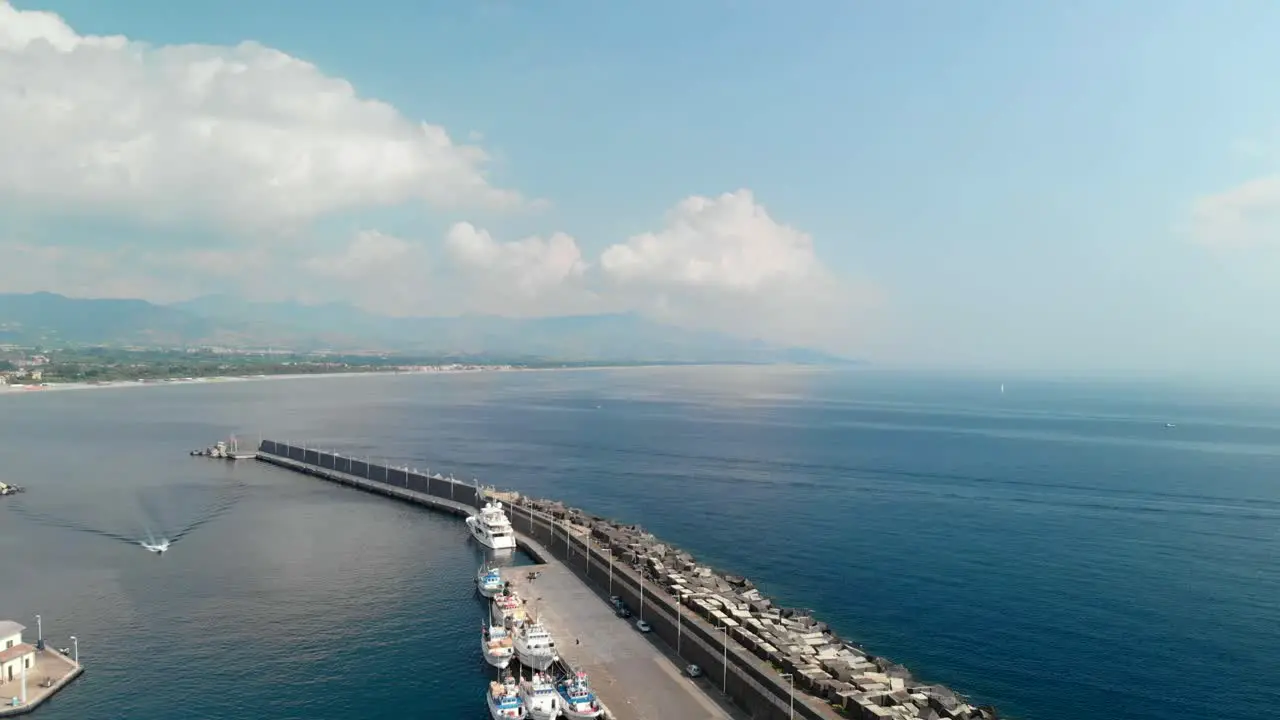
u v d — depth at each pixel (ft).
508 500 620.08
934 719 271.08
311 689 311.47
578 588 429.79
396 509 647.97
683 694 300.81
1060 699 314.14
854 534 564.30
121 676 319.47
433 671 329.31
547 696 286.66
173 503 646.74
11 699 290.56
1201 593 435.94
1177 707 308.40
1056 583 453.17
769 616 368.48
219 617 386.73
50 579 440.86
